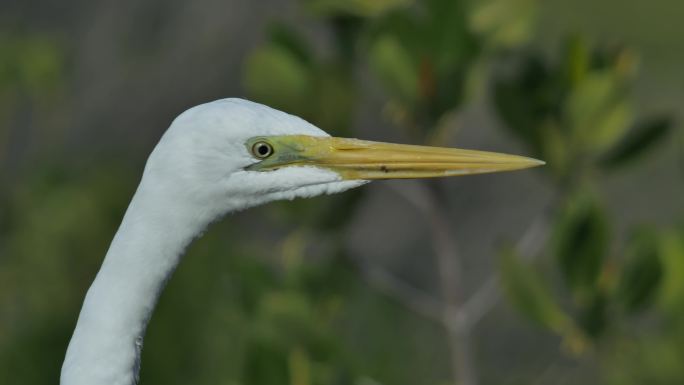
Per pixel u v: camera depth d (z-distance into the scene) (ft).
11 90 53.06
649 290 30.94
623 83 31.27
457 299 31.71
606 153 31.73
